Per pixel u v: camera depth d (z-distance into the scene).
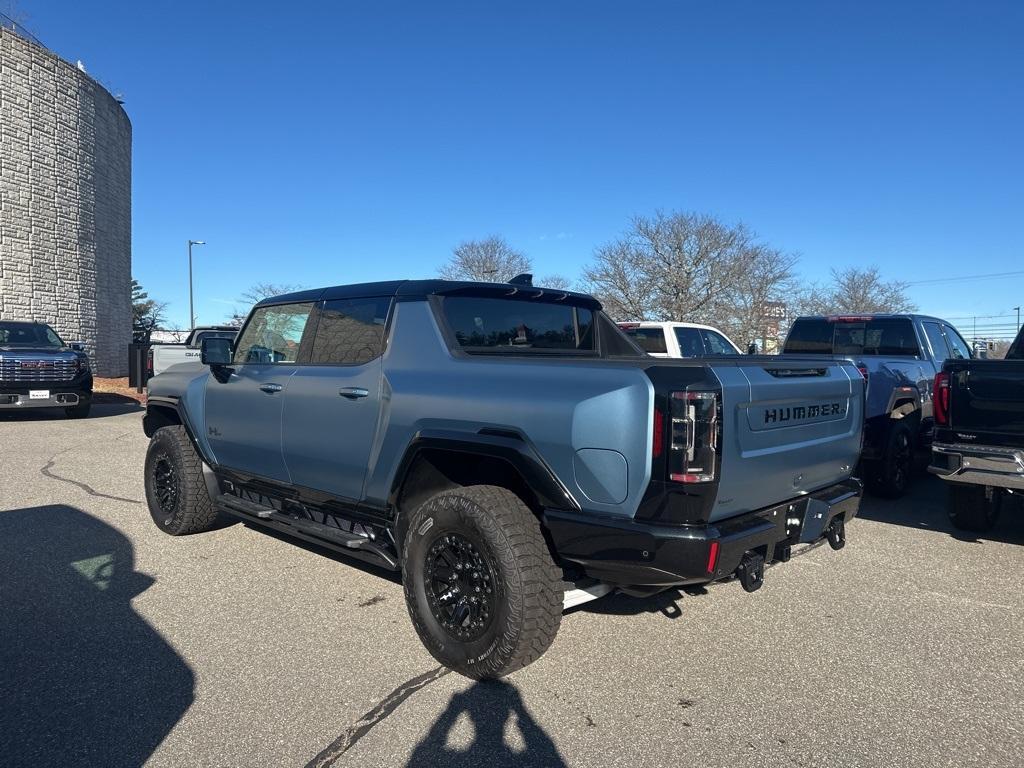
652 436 3.00
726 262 34.28
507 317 4.46
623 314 34.88
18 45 19.81
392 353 4.04
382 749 2.87
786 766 2.76
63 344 14.81
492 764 2.77
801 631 4.03
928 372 8.03
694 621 4.16
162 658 3.65
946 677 3.49
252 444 4.93
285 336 4.93
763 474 3.36
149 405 6.20
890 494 7.26
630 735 2.97
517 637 3.23
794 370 3.67
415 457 3.78
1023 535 6.04
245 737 2.94
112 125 24.70
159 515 5.92
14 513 6.51
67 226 21.64
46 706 3.17
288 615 4.23
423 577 3.60
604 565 3.15
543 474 3.26
